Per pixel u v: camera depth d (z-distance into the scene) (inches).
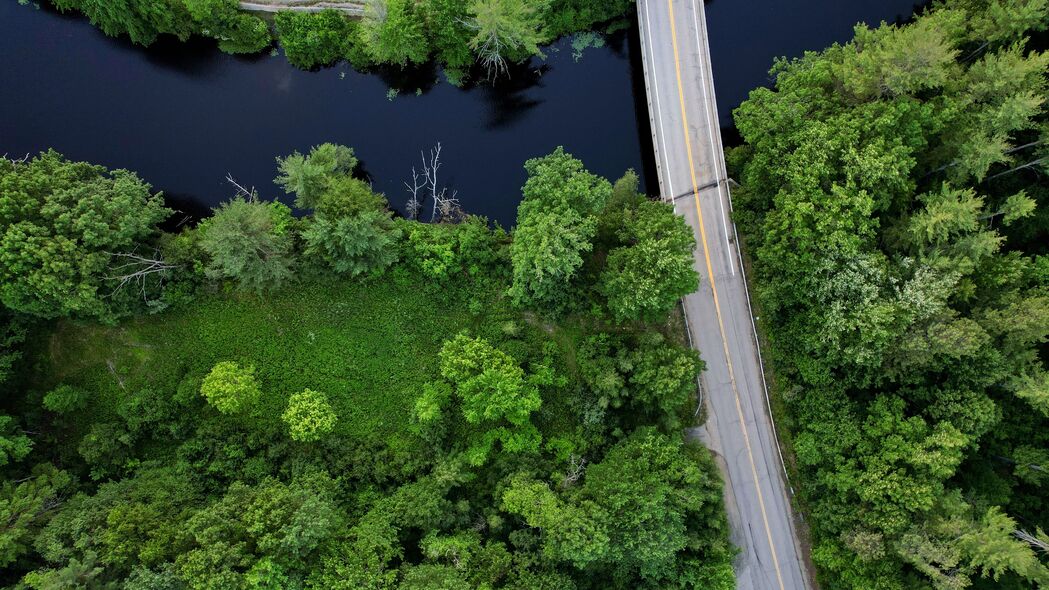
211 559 1552.7
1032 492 1841.8
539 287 1846.7
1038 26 1686.8
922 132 1669.5
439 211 2137.1
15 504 1632.6
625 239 1814.7
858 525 1782.7
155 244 1895.9
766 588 2027.6
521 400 1857.8
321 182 1841.8
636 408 2017.7
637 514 1697.8
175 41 2175.2
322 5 2169.0
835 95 1753.2
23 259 1620.3
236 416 1958.7
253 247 1733.5
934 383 1807.3
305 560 1679.4
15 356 1815.9
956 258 1617.9
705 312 2057.1
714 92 2112.5
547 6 2095.2
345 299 1998.0
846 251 1640.0
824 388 1910.7
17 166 1705.2
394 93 2224.4
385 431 1998.0
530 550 1836.9
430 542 1779.0
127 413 1883.6
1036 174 1815.9
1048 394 1601.9
